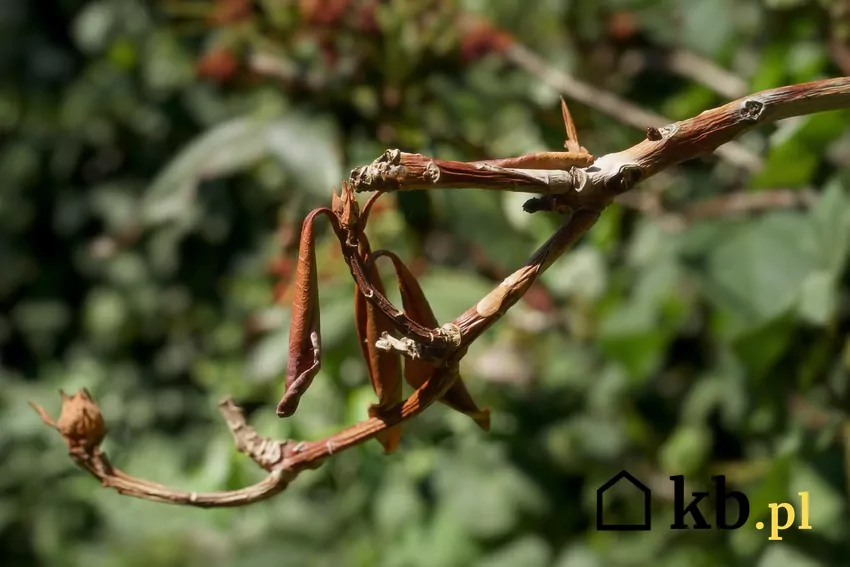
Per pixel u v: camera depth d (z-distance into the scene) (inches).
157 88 72.4
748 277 41.4
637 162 28.0
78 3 84.1
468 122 50.3
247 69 48.6
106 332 80.8
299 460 29.0
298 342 27.5
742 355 42.4
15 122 82.7
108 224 79.7
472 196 46.5
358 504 54.4
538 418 54.2
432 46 46.7
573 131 28.6
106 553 67.2
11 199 83.4
